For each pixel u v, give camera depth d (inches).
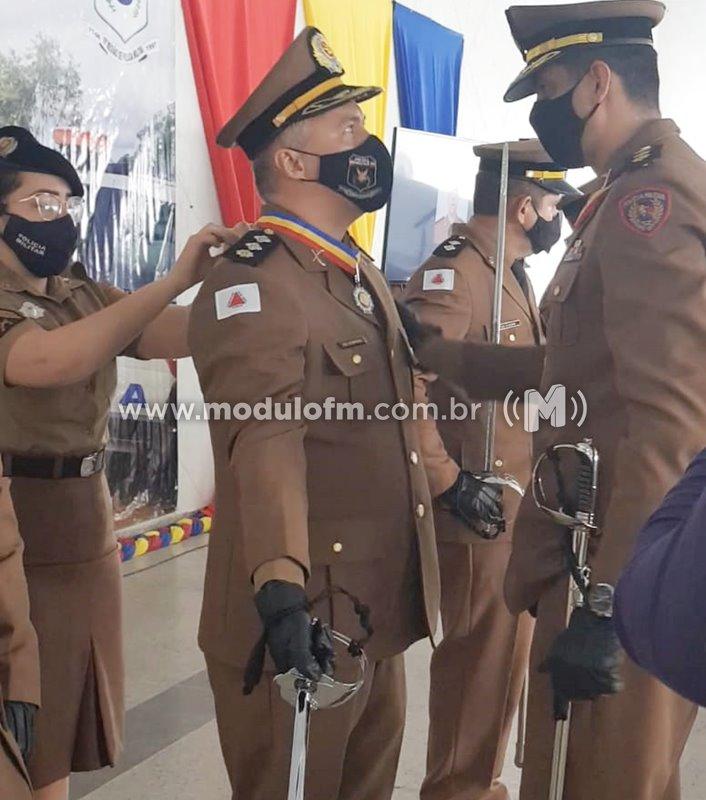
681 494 34.9
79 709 75.4
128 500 179.9
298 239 60.3
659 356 53.3
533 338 97.7
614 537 53.9
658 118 60.7
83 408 74.4
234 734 62.4
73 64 162.6
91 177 167.8
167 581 166.1
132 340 76.0
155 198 181.2
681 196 54.5
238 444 55.1
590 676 51.8
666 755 57.7
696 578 31.4
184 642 137.9
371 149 61.6
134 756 103.1
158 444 186.2
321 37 61.6
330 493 59.4
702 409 53.6
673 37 317.4
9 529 56.7
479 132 290.8
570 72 61.2
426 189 182.7
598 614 52.7
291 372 55.6
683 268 53.4
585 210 60.1
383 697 65.9
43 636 71.9
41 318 73.2
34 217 72.7
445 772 89.1
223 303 55.9
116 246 173.6
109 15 168.7
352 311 60.5
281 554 53.1
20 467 71.3
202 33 186.2
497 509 84.9
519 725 102.4
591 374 58.5
